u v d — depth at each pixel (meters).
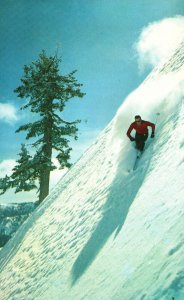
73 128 21.14
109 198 8.74
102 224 7.70
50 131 21.16
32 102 21.34
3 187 21.27
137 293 3.89
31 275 9.54
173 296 3.30
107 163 11.67
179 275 3.50
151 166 7.74
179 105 9.64
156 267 4.02
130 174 8.78
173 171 6.28
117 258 5.41
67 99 21.62
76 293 5.87
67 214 11.32
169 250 4.09
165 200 5.52
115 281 4.77
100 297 4.79
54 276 7.82
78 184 13.52
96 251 6.83
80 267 6.91
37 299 7.57
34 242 12.37
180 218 4.55
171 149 7.38
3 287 11.17
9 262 13.59
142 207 6.23
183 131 7.58
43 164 20.45
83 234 8.38
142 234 5.23
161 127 9.42
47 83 21.00
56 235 10.51
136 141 9.23
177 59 14.44
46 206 15.62
